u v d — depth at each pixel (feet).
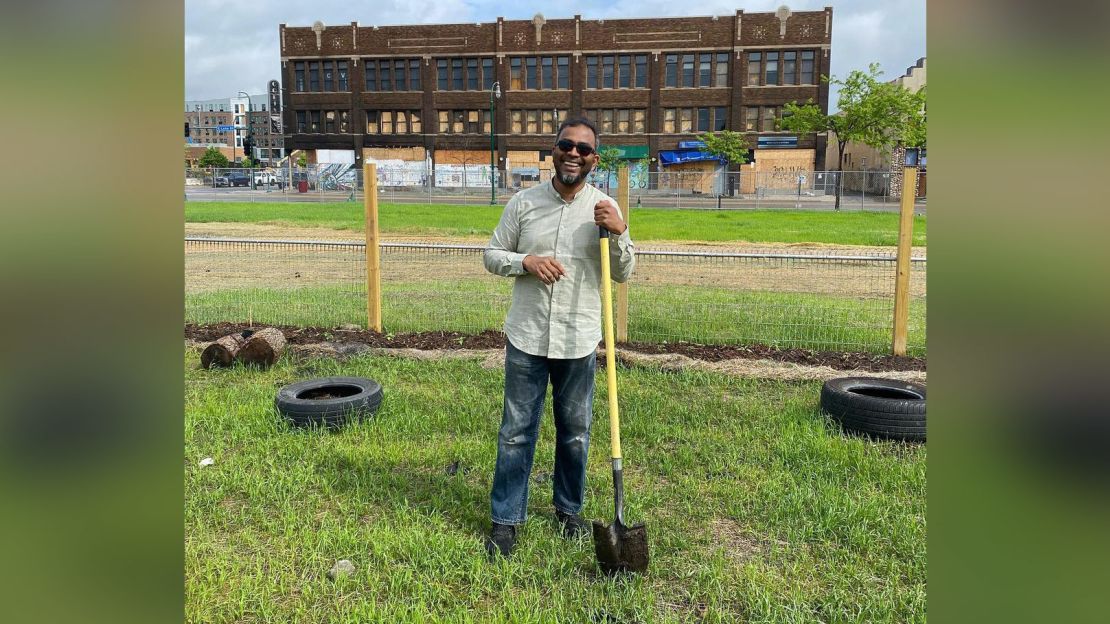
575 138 10.40
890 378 20.01
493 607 9.79
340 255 45.91
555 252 10.89
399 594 10.05
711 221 77.87
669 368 21.21
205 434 15.85
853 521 12.03
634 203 114.01
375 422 16.75
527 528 11.84
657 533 11.76
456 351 23.03
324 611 9.68
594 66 153.48
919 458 14.69
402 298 30.91
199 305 28.86
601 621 9.50
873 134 106.01
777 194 125.80
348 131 164.35
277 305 29.14
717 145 139.33
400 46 158.30
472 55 156.25
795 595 10.04
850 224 73.41
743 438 15.93
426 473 14.08
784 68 145.59
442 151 161.27
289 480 13.29
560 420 11.60
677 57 149.69
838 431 16.38
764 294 31.91
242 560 10.82
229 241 27.35
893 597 9.96
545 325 11.00
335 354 22.45
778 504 12.64
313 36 160.35
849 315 27.35
